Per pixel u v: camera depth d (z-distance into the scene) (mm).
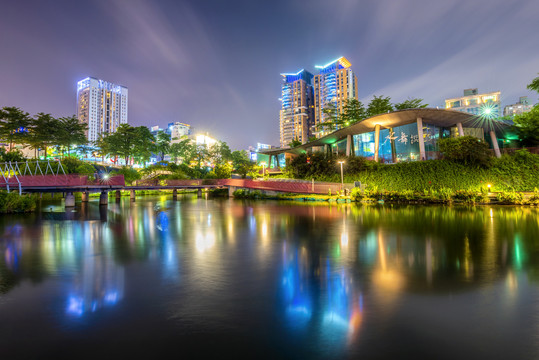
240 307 7461
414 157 50688
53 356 5430
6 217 29109
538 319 6582
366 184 47031
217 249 14281
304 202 45312
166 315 7066
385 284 8992
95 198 64062
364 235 17266
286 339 5914
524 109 129625
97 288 8977
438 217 24469
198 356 5359
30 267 11344
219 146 138625
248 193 61062
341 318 6785
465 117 46781
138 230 20672
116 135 91438
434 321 6559
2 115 66688
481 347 5531
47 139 73375
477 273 9875
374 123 53125
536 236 15977
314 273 10227
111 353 5500
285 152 82375
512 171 38062
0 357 5410
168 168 89812
